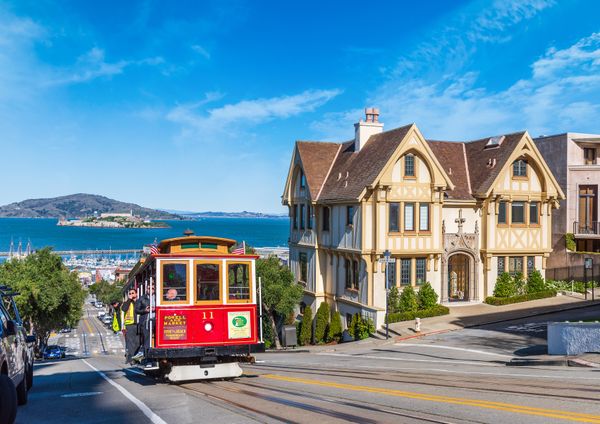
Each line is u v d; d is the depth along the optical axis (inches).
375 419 349.7
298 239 1620.3
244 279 569.9
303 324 1438.2
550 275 1528.1
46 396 497.4
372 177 1249.4
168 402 438.6
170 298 545.3
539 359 644.7
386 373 611.8
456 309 1330.0
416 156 1291.8
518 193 1398.9
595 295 1414.9
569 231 1563.7
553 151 1609.3
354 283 1334.9
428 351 911.0
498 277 1403.8
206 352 546.3
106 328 4097.0
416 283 1325.0
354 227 1307.8
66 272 2053.4
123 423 359.9
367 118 1461.6
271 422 347.3
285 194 1672.0
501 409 373.1
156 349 534.3
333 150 1599.4
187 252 559.2
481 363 725.3
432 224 1309.1
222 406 410.6
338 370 663.1
